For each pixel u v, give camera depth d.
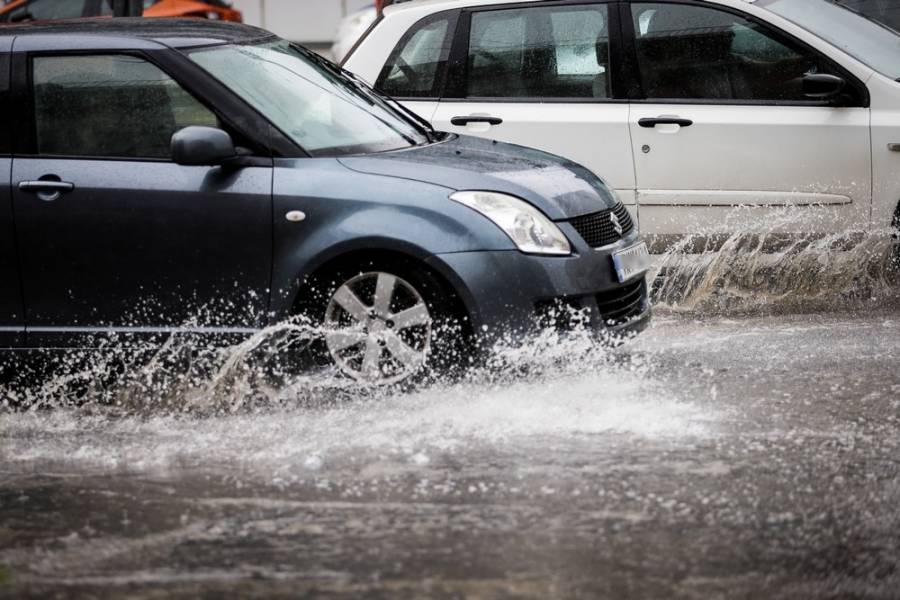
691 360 19.48
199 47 19.14
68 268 18.50
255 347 18.14
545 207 18.00
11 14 52.06
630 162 24.67
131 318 18.48
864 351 19.66
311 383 18.05
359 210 17.80
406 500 13.77
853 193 23.83
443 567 11.92
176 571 12.12
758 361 19.27
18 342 18.70
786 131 23.95
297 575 11.88
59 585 11.92
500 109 25.27
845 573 11.52
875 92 23.73
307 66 20.28
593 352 18.11
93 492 14.58
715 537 12.43
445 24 25.84
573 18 25.19
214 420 17.39
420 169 18.16
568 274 17.81
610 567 11.79
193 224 18.17
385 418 16.84
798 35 24.17
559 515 13.15
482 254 17.56
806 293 24.17
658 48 24.77
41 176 18.55
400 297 18.02
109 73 18.88
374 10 52.72
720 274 24.53
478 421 16.48
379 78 26.16
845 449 14.91
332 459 15.30
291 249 17.97
